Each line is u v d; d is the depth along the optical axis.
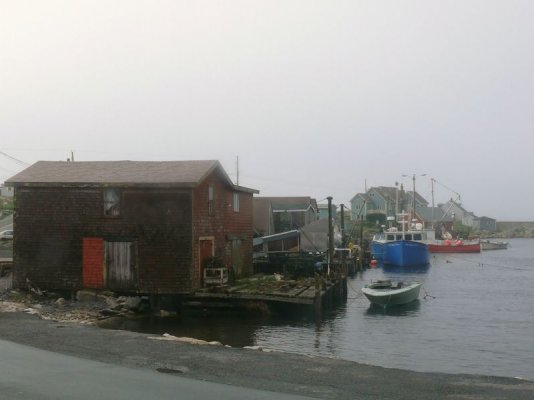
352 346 19.73
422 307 30.50
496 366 16.92
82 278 25.19
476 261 73.38
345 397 8.30
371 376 9.83
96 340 12.82
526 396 8.60
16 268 25.72
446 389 9.01
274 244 48.94
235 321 23.39
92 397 7.82
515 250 108.00
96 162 29.27
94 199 25.25
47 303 23.52
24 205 25.75
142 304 24.41
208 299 24.70
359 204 118.62
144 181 24.61
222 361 10.70
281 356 11.47
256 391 8.45
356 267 55.34
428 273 55.66
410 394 8.63
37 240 25.62
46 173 26.81
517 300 33.78
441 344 20.30
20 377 9.00
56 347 11.88
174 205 24.69
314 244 49.28
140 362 10.41
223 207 29.31
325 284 28.41
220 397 8.01
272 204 64.44
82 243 25.27
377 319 26.03
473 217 169.25
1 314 17.80
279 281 28.80
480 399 8.38
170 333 20.45
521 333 22.59
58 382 8.69
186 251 24.52
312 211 69.69
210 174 27.14
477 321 25.62
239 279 30.61
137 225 24.89
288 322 24.23
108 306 23.22
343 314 27.64
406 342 20.58
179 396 7.99
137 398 7.81
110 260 25.05
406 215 87.56
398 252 61.81
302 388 8.76
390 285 31.50
